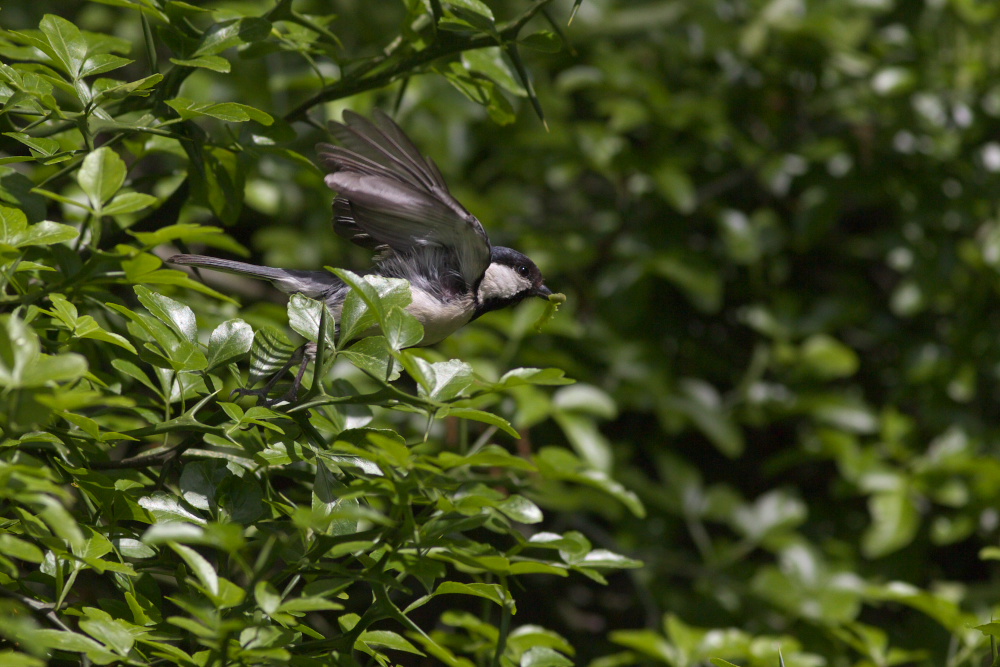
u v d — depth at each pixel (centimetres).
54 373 289
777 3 949
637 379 894
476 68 551
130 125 461
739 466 1012
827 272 1016
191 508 398
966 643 563
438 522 369
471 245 561
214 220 718
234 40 471
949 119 952
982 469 834
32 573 398
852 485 878
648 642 629
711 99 959
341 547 352
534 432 881
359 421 438
